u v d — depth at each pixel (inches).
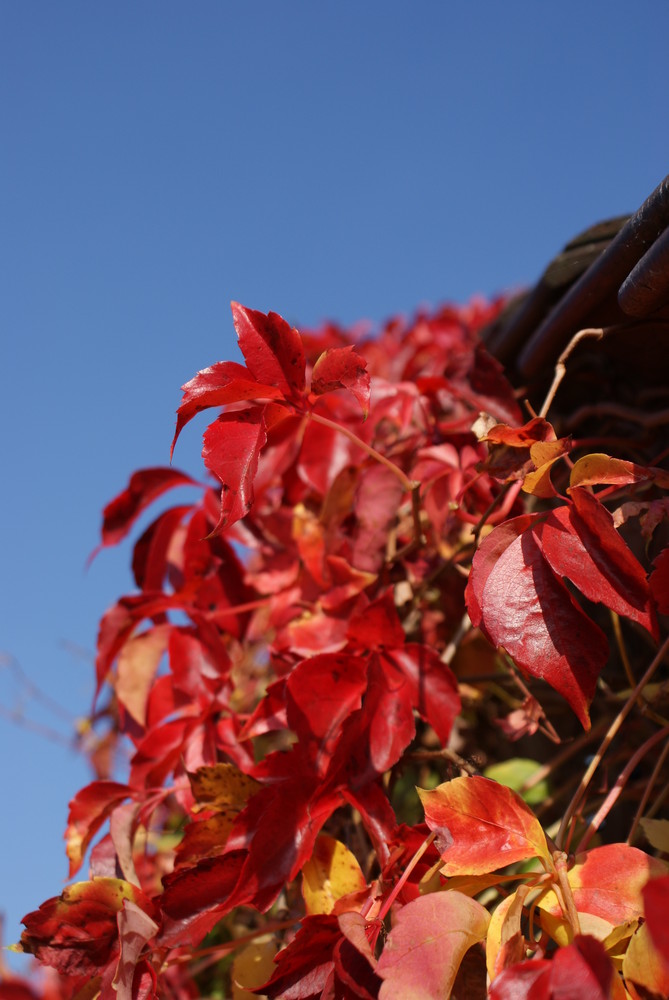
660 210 34.4
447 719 35.9
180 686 39.7
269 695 36.5
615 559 32.5
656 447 39.8
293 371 34.3
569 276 40.7
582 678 32.0
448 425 42.0
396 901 33.4
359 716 34.7
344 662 35.2
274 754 34.7
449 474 40.6
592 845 39.5
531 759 48.2
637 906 31.5
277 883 33.6
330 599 39.2
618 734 41.9
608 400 42.0
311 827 34.1
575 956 29.5
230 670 39.7
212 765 36.2
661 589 32.2
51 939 34.3
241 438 33.3
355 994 31.5
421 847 32.9
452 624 44.1
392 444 42.6
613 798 34.0
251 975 35.6
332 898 34.0
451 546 43.5
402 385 42.7
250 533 41.8
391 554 42.1
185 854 35.6
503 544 33.0
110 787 38.1
